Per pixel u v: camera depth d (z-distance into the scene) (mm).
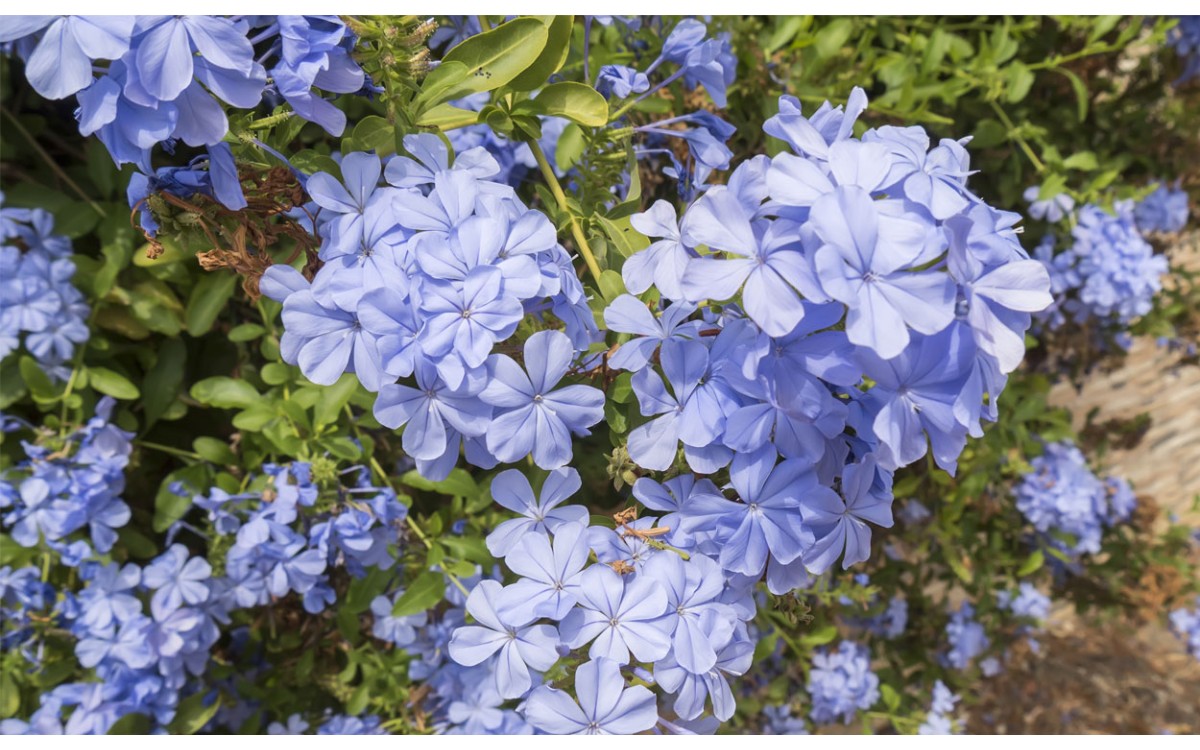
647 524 318
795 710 674
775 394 295
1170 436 1084
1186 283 928
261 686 549
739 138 524
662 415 313
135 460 511
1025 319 297
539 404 313
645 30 467
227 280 488
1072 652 992
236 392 470
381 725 494
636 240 365
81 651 450
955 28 647
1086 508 724
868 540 319
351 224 319
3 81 492
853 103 319
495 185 326
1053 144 749
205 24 294
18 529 455
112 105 293
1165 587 851
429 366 305
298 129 336
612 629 309
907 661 784
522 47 343
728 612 312
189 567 466
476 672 466
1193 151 793
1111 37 735
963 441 300
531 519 329
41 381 476
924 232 285
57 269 475
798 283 285
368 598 464
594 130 376
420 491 516
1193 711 991
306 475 435
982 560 766
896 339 280
